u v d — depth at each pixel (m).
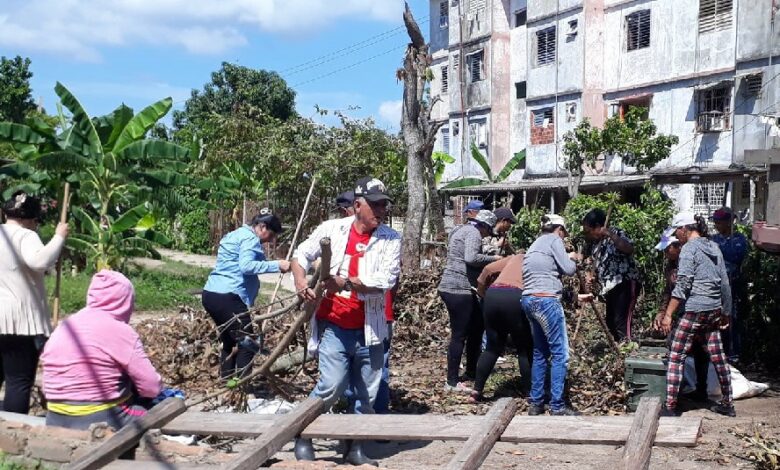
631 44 28.86
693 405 7.53
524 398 7.77
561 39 31.23
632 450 3.79
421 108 13.79
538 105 32.81
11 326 5.86
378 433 4.46
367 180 5.53
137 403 5.32
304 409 4.71
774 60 23.53
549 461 5.84
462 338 8.15
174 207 19.05
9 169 17.62
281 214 23.41
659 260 10.20
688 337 6.94
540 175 32.06
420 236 13.55
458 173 38.25
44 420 5.25
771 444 5.81
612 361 8.02
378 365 5.72
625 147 22.78
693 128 26.20
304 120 21.64
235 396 6.63
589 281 9.11
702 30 25.89
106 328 5.06
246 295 7.73
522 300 7.09
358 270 5.49
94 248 18.08
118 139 17.92
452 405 7.62
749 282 9.29
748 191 23.27
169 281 19.45
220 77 48.66
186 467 4.24
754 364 9.20
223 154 24.56
